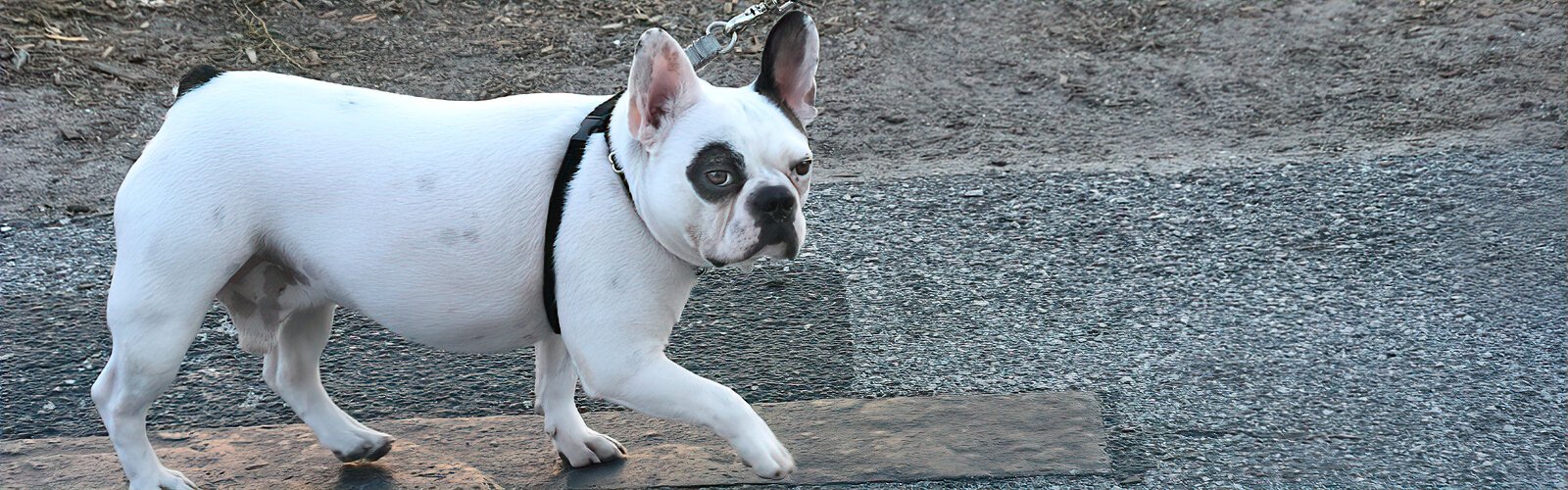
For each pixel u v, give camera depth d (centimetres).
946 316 315
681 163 239
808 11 518
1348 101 454
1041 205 361
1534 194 356
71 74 443
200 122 248
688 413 248
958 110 454
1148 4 529
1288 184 370
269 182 247
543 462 278
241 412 290
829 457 278
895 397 292
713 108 240
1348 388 292
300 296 257
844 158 417
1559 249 331
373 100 251
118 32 470
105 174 386
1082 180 380
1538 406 287
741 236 239
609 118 247
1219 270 328
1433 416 285
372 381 297
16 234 343
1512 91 451
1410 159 389
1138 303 318
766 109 242
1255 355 301
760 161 239
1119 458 277
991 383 295
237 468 275
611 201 245
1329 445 279
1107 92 468
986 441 280
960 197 368
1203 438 281
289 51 473
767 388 295
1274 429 283
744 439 247
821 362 302
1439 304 315
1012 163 406
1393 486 270
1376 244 335
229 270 249
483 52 484
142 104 432
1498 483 271
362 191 247
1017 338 308
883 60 487
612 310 246
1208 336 307
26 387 294
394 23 496
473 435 284
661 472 274
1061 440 280
